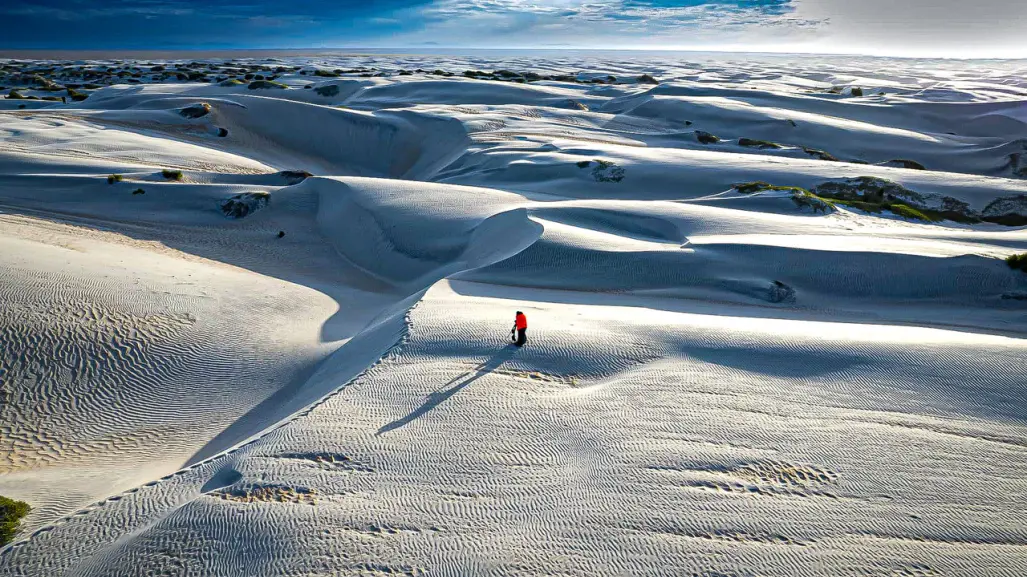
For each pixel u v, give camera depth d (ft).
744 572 31.09
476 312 66.18
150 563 31.65
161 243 114.11
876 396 47.39
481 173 169.48
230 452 42.04
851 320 76.89
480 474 38.37
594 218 108.17
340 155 237.45
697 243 93.76
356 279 106.93
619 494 36.52
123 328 66.18
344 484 37.27
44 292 68.95
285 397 58.65
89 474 47.11
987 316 77.87
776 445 41.24
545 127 232.53
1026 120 285.84
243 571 30.96
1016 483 37.88
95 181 137.49
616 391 48.60
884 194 139.23
